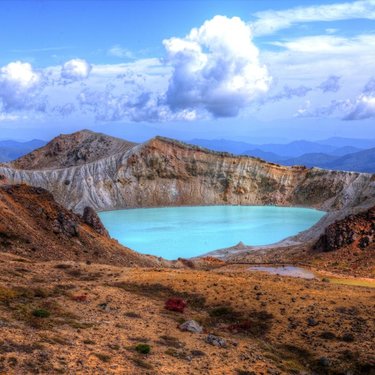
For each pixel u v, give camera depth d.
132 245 149.12
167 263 100.06
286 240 143.88
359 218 111.69
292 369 30.91
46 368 22.14
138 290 49.53
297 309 43.44
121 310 39.47
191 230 177.88
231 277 57.69
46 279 48.25
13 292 36.81
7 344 24.02
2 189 91.56
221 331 38.81
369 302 45.72
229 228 182.75
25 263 57.72
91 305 39.44
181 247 146.50
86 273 57.00
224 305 45.56
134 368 25.00
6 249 68.25
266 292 48.84
